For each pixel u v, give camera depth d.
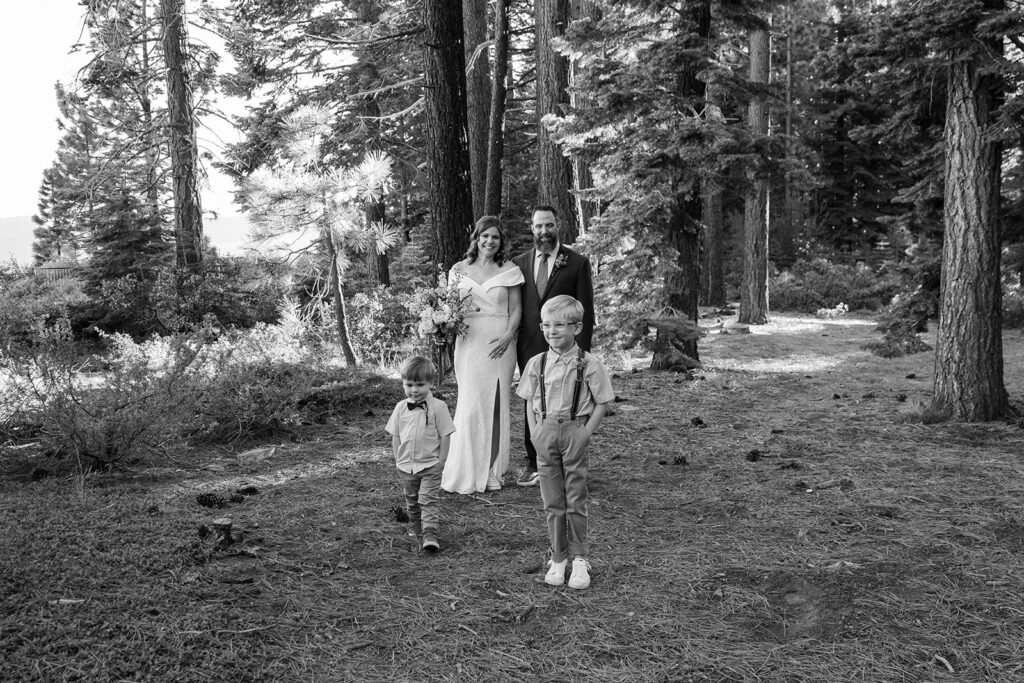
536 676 2.69
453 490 5.03
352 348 10.65
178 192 17.36
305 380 7.61
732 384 9.30
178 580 3.35
